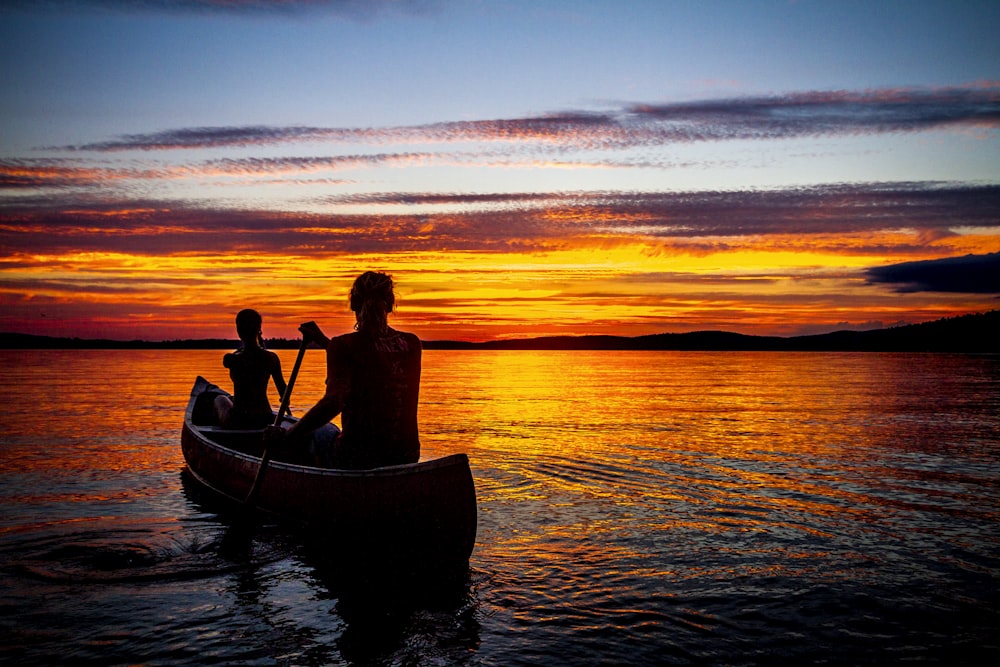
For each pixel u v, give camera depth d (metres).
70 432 10.11
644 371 39.31
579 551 4.46
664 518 5.29
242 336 6.97
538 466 7.41
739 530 4.96
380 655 2.98
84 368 35.53
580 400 17.09
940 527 5.06
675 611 3.48
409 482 4.08
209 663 2.91
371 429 4.34
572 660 2.94
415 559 4.06
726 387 22.88
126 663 2.91
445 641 3.13
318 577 4.01
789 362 59.56
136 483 6.56
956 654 3.01
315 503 4.52
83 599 3.63
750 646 3.09
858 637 3.18
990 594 3.72
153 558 4.32
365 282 4.36
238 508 5.53
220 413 7.48
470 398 17.89
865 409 14.25
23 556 4.32
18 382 22.80
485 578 3.96
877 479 6.77
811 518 5.30
